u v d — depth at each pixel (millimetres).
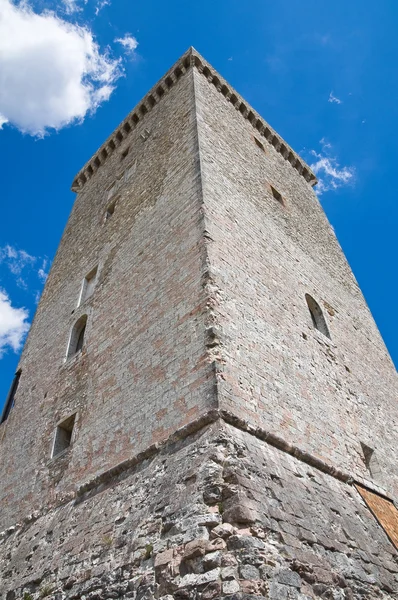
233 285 10953
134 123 23234
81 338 15703
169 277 11680
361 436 12242
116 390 11328
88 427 11625
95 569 8016
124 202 17953
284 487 8023
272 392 9828
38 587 9172
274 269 13641
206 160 14266
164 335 10602
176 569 6531
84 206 23078
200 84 19469
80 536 9109
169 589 6422
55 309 18438
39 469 12734
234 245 12242
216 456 7469
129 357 11508
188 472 7641
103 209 19875
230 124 19391
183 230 12305
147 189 16281
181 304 10641
